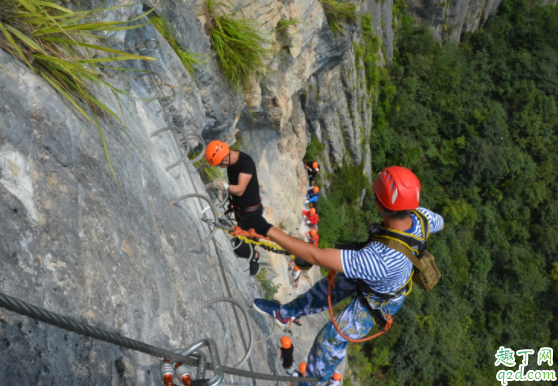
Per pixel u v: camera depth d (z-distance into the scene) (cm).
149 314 233
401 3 2498
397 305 291
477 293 2453
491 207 2695
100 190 237
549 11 2897
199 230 375
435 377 2098
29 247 174
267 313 368
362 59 1897
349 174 1919
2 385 133
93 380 175
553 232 2667
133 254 240
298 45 841
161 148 395
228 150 434
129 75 405
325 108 1588
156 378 221
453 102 2612
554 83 2806
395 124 2439
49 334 163
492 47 2859
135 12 414
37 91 225
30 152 199
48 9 266
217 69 627
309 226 1639
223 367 184
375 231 268
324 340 323
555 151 2773
